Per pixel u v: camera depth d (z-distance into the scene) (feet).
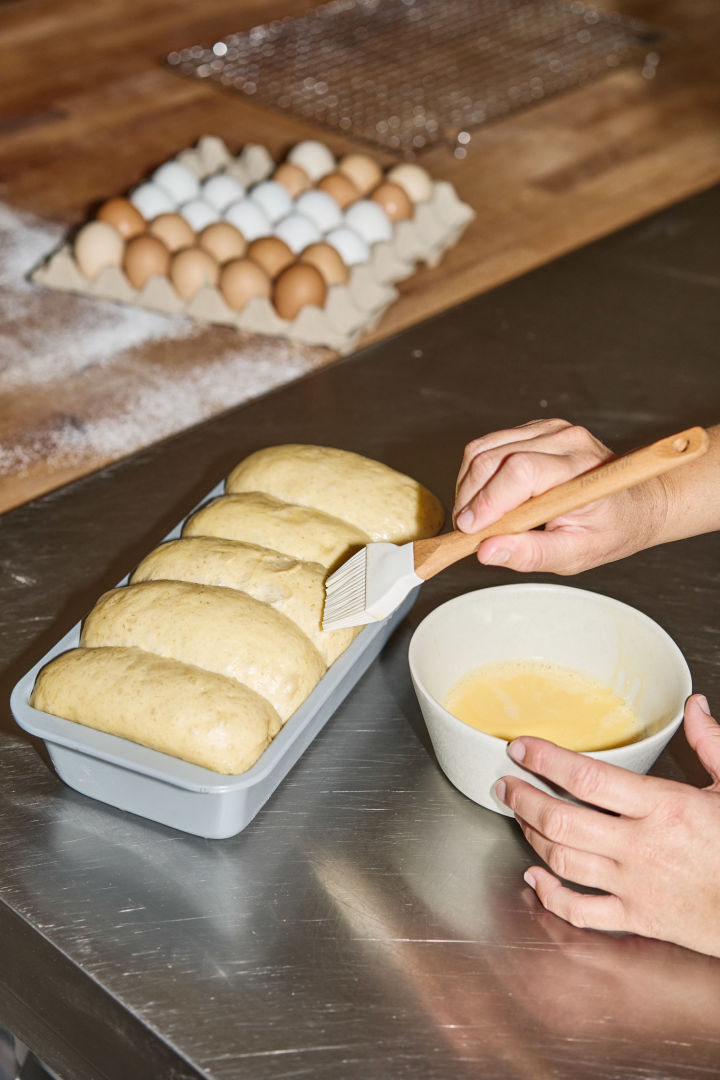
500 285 3.95
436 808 2.04
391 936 1.81
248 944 1.78
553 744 1.82
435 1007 1.70
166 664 1.92
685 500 2.24
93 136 5.28
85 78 5.78
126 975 1.73
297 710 1.92
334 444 3.08
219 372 3.82
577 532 2.02
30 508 2.79
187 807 1.90
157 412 3.59
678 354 3.60
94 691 1.87
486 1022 1.68
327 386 3.34
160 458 2.98
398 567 1.87
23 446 3.40
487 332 3.67
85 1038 1.83
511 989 1.73
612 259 4.14
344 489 2.35
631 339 3.67
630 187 4.99
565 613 2.16
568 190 4.95
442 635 2.12
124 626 1.98
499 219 4.74
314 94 5.66
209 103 5.57
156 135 5.29
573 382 3.43
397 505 2.35
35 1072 2.46
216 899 1.86
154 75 5.83
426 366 3.47
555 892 1.83
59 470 3.30
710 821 1.75
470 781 1.98
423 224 4.46
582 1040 1.66
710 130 5.49
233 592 2.05
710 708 2.25
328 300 4.00
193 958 1.76
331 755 2.14
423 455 3.05
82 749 1.83
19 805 2.02
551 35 6.42
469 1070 1.61
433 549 1.86
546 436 2.02
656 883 1.76
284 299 3.99
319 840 1.97
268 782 1.94
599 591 2.56
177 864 1.92
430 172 5.02
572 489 1.77
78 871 1.90
